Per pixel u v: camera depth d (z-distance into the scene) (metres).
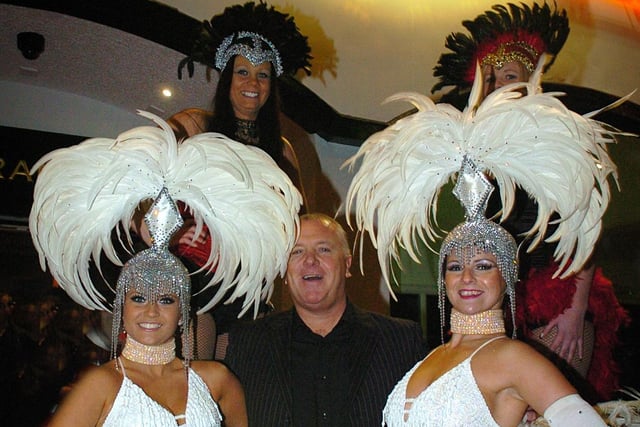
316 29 6.63
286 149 4.38
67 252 2.98
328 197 6.76
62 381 6.69
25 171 6.86
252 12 4.25
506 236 2.80
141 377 2.84
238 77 4.15
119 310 2.89
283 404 3.16
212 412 2.88
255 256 3.12
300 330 3.32
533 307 3.97
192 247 3.73
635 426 3.48
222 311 3.87
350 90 6.73
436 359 2.84
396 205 3.01
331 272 3.26
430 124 2.89
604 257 7.51
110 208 2.98
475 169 2.88
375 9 6.84
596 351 4.31
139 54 6.21
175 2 5.98
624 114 7.43
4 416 6.55
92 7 5.77
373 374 3.20
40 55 6.41
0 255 6.84
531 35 4.32
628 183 7.57
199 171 2.99
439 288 2.93
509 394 2.64
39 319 6.84
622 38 7.50
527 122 2.82
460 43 4.41
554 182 2.84
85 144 2.96
